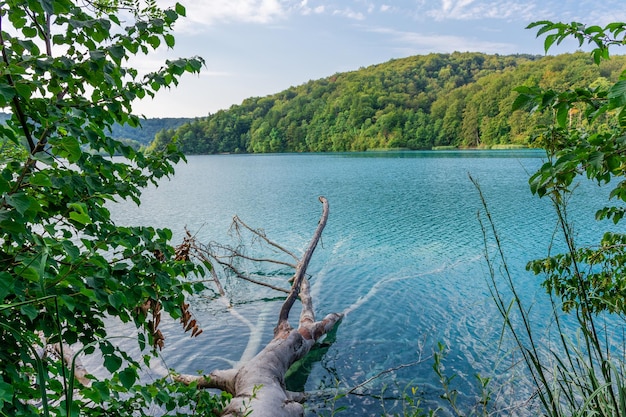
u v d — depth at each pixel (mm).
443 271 14133
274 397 5922
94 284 2021
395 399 6805
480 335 8984
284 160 114000
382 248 18125
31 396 1970
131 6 2900
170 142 3215
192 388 3471
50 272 2037
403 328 9742
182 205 33938
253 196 39344
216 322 10219
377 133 148875
